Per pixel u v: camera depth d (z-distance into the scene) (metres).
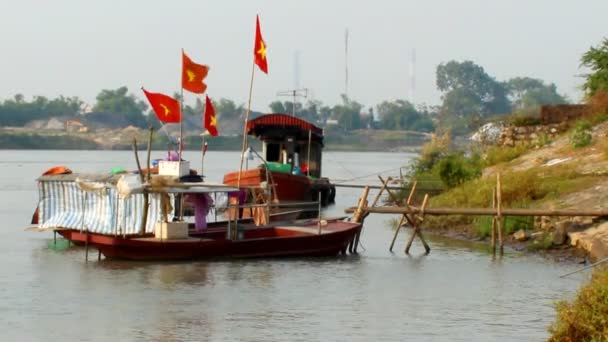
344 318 38.34
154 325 37.25
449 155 89.44
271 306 40.41
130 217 52.34
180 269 48.78
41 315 38.97
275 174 71.75
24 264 50.78
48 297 42.31
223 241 51.06
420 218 54.19
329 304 40.84
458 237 60.69
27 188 121.06
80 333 36.12
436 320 37.94
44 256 53.69
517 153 78.50
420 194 80.62
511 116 85.50
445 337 35.38
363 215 55.41
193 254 51.06
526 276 46.50
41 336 35.69
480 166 79.38
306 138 89.06
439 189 79.00
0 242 60.00
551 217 55.47
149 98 56.78
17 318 38.50
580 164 66.75
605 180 60.81
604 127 74.88
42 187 54.41
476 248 55.69
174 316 38.69
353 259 52.50
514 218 57.50
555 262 49.91
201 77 58.69
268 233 54.72
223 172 162.38
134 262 50.84
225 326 37.09
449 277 46.78
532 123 82.06
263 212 57.72
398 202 57.41
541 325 37.00
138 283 45.31
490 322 37.50
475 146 87.31
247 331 36.31
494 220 52.84
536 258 51.25
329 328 36.72
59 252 55.34
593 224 53.19
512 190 61.09
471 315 38.72
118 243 50.31
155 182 50.53
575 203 56.75
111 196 51.56
